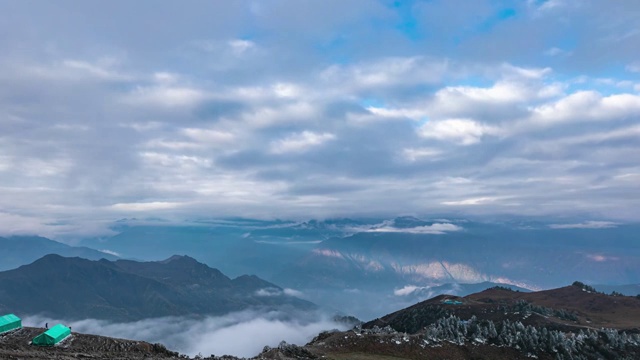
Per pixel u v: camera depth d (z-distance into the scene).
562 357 159.12
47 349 103.38
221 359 123.00
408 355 148.38
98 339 114.94
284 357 130.50
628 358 161.50
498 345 164.75
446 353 154.50
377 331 181.75
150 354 112.81
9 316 121.31
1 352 89.12
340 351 146.25
